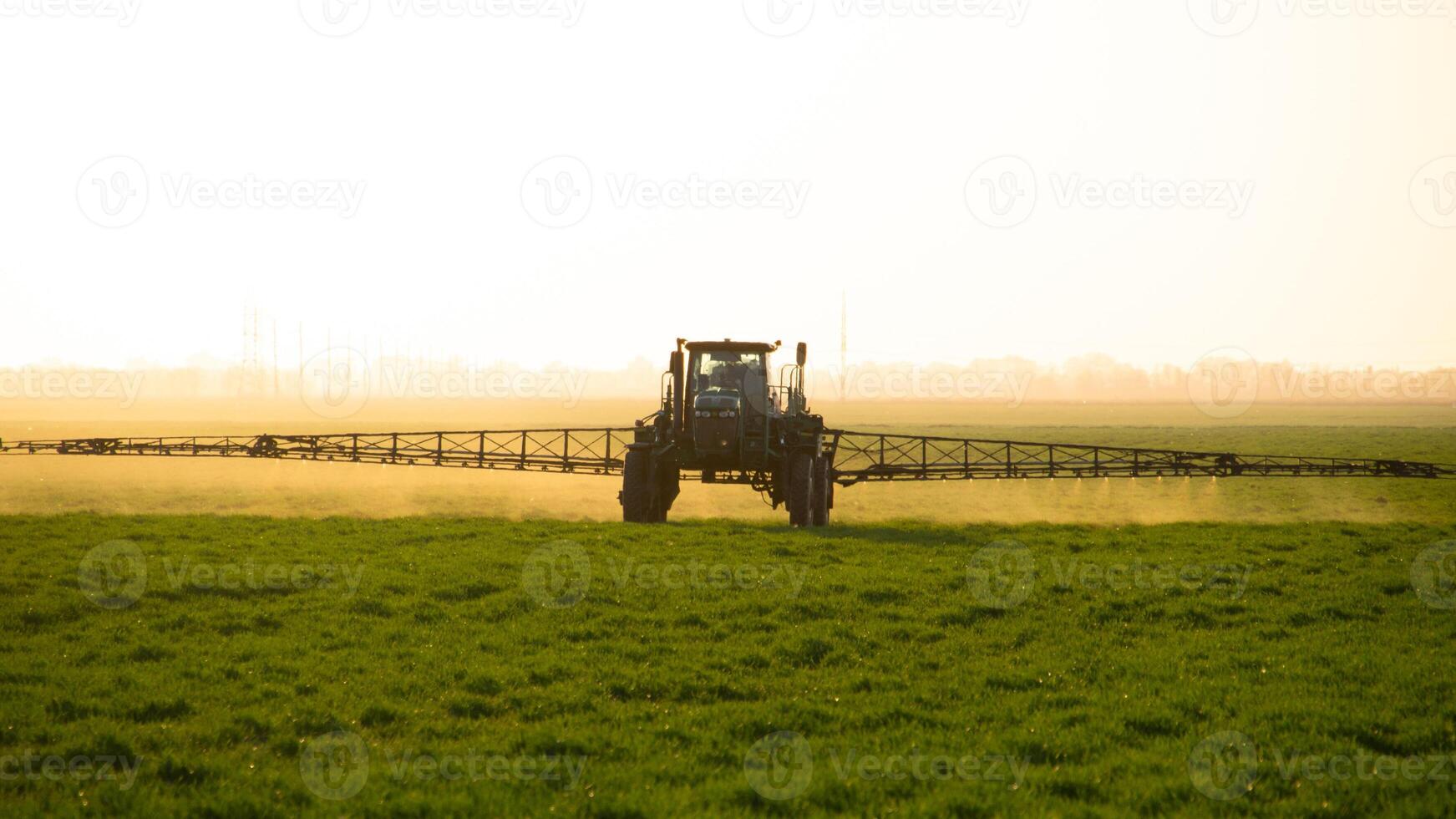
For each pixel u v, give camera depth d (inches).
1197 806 445.1
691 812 430.9
